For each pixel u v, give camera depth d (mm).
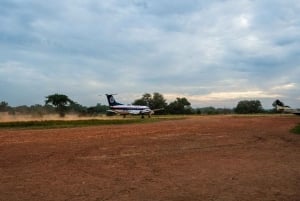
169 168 13094
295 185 10203
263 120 56219
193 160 14969
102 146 20234
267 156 16047
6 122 46719
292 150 18219
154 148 19250
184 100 152500
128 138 25172
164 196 9070
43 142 22500
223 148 19234
